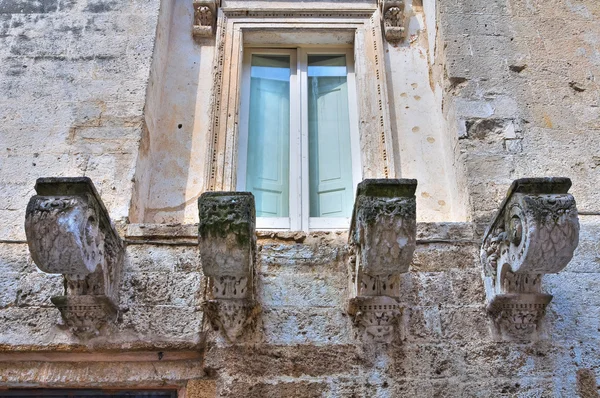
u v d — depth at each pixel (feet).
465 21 18.76
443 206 17.48
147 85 17.74
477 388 13.58
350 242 14.60
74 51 18.35
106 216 13.73
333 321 14.39
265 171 18.47
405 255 12.57
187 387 13.79
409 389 13.58
